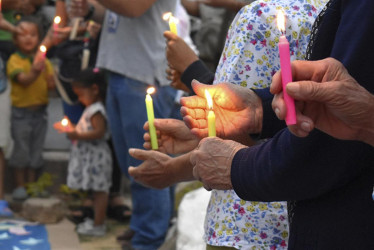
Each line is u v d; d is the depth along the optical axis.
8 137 6.48
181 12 5.51
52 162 7.12
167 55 2.96
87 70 5.79
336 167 1.58
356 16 1.55
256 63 2.37
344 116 1.42
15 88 6.66
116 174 6.33
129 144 5.01
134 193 5.06
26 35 6.57
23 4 6.79
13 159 6.73
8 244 5.53
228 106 2.14
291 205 1.77
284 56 1.37
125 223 6.37
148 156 2.60
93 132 5.79
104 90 5.91
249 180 1.70
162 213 5.06
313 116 1.48
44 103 6.85
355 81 1.44
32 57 6.70
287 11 2.42
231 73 2.36
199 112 2.18
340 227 1.62
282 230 2.34
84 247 5.59
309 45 1.80
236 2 2.90
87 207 6.30
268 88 2.18
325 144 1.56
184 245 3.91
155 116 5.00
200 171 1.82
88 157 5.90
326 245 1.64
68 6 6.30
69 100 6.09
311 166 1.59
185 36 5.56
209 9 6.02
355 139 1.50
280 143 1.64
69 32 6.07
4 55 6.64
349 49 1.54
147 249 5.05
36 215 6.21
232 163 1.76
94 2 5.88
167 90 5.03
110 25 5.01
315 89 1.37
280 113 1.39
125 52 4.94
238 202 2.37
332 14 1.69
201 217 3.98
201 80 2.82
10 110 6.50
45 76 6.79
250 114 2.13
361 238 1.60
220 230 2.39
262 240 2.34
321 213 1.66
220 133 2.14
